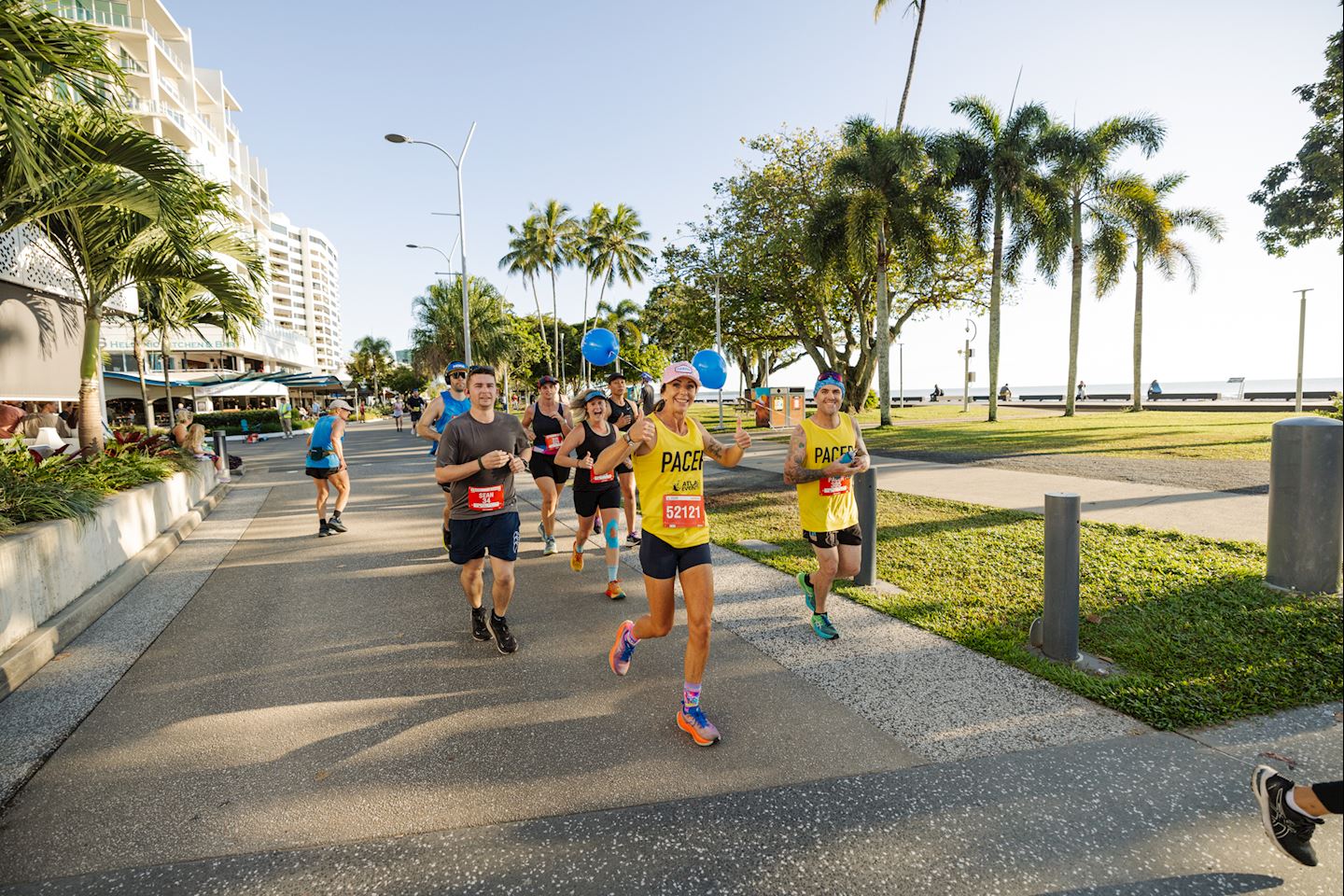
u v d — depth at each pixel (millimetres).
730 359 43719
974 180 26172
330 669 4219
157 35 55375
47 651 4434
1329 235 14047
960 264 28219
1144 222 27172
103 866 2455
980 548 6523
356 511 10352
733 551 6977
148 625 5090
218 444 14828
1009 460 13008
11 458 6059
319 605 5562
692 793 2828
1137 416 26938
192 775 3043
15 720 3594
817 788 2842
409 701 3756
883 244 24781
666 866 2404
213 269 9328
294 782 2971
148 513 7477
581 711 3588
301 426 42250
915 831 2557
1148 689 3523
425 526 8977
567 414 7289
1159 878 2293
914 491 9977
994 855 2418
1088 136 25594
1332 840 2473
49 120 6574
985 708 3465
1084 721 3307
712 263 31375
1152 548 6078
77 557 5383
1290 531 4727
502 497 4371
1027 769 2928
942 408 44562
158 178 7445
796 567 6137
